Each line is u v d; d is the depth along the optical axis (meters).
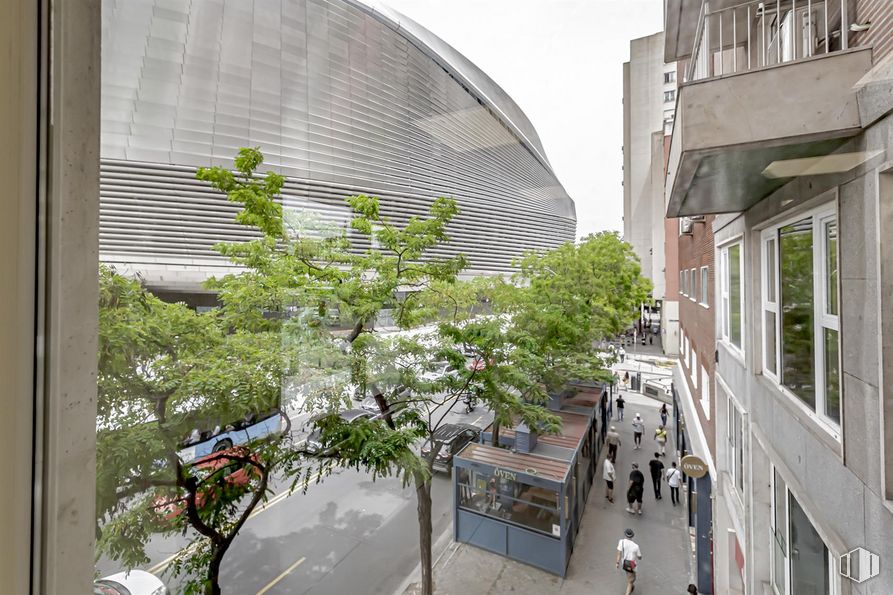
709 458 4.80
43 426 0.70
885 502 1.56
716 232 4.79
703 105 1.83
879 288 1.54
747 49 2.24
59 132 0.72
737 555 3.71
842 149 1.74
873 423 1.64
